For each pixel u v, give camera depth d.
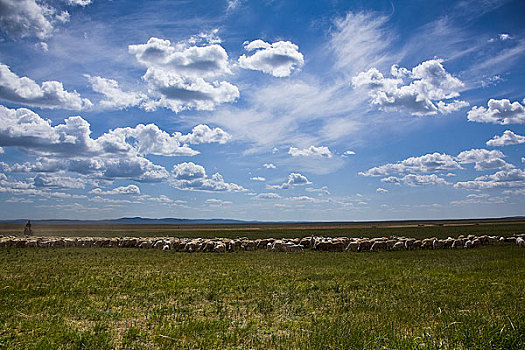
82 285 16.38
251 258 28.48
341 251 34.66
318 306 12.75
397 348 8.16
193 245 34.88
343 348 8.38
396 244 35.34
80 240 40.69
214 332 9.91
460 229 95.94
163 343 9.11
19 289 15.40
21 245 38.41
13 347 8.69
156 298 14.00
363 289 15.70
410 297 13.76
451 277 18.45
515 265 22.56
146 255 30.88
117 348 8.81
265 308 12.48
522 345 8.31
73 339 9.16
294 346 8.74
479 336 8.77
